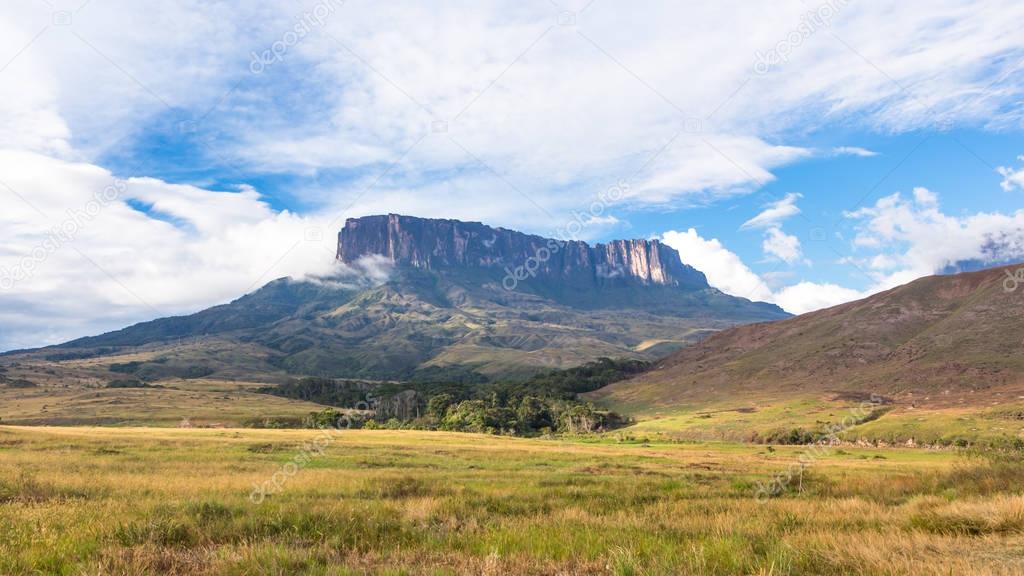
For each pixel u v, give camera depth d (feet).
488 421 488.02
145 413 568.82
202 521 46.52
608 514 59.52
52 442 166.30
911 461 223.30
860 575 29.32
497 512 60.03
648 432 490.08
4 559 32.55
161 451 157.28
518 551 37.27
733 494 87.25
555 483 101.76
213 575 30.73
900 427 408.46
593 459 179.42
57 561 33.30
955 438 361.71
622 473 132.98
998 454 89.92
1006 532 40.73
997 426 374.43
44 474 84.17
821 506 64.80
